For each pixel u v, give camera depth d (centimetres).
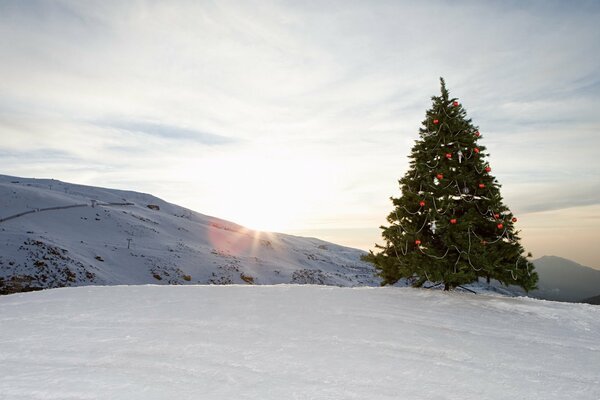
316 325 702
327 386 438
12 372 479
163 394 411
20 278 4509
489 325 755
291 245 13525
